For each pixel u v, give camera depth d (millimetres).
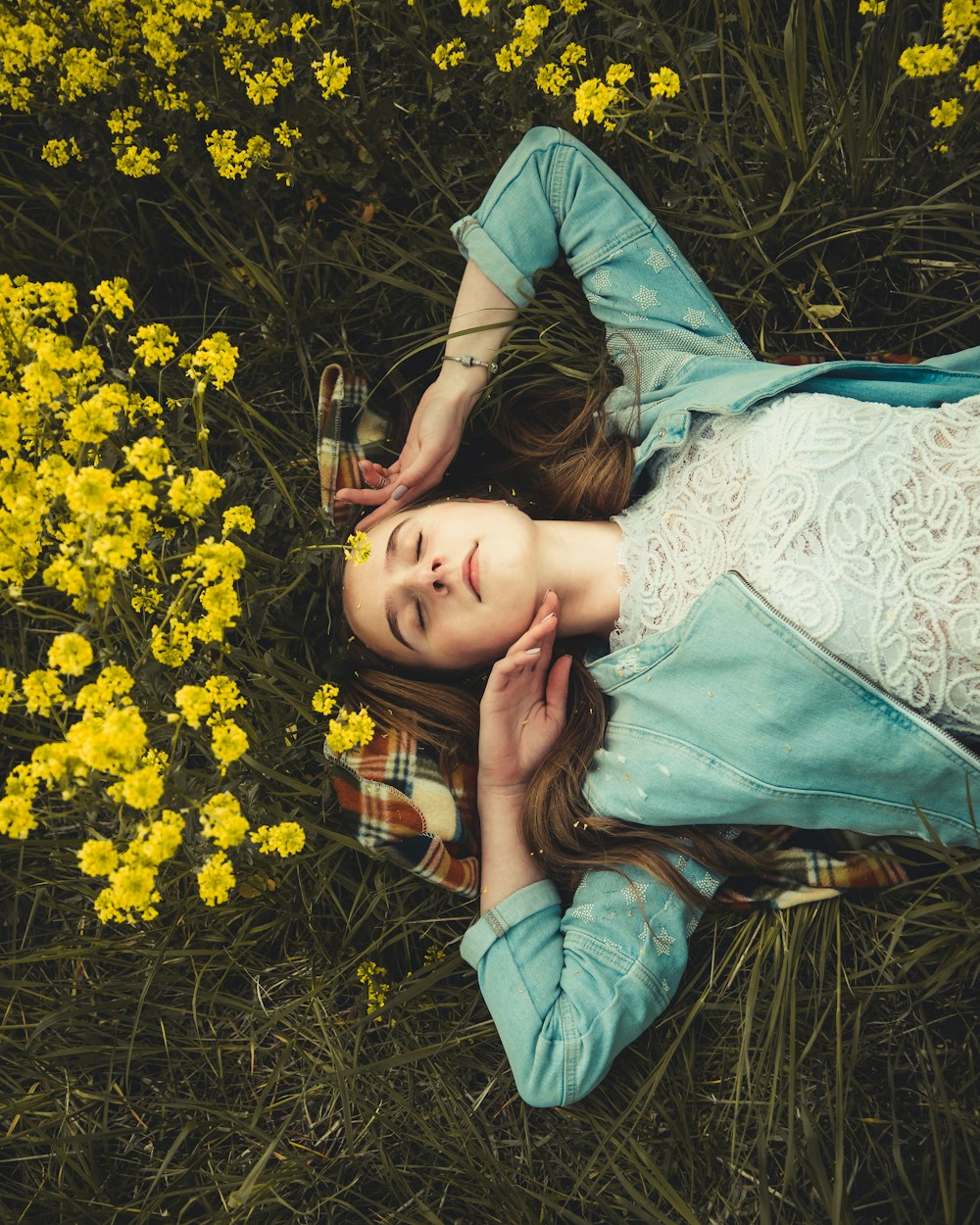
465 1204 1472
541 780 1452
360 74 1480
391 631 1463
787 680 1248
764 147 1521
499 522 1387
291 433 1650
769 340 1631
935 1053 1452
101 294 1133
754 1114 1456
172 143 1466
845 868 1454
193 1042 1512
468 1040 1508
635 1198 1397
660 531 1392
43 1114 1478
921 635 1207
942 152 1442
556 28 1407
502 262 1514
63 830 1547
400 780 1510
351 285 1619
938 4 1491
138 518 1005
